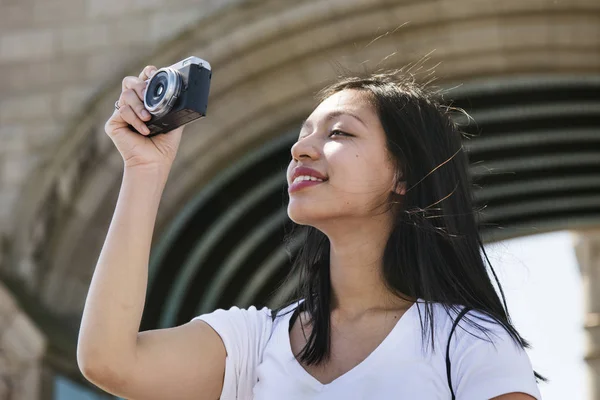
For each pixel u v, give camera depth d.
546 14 10.48
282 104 11.00
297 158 2.56
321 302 2.55
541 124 13.21
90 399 11.16
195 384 2.52
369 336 2.44
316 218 2.51
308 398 2.35
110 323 2.40
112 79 11.39
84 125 11.32
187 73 2.48
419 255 2.51
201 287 13.86
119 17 11.49
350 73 2.88
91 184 11.19
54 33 11.69
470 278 2.52
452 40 10.59
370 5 10.41
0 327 10.52
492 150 14.21
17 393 10.35
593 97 11.97
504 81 10.95
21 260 11.09
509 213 15.88
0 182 11.36
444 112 2.72
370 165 2.52
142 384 2.45
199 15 11.12
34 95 11.57
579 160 14.36
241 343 2.56
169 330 2.53
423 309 2.41
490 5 10.40
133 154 2.56
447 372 2.30
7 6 11.87
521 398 2.22
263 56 10.81
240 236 13.59
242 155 11.37
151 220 2.52
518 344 2.33
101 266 2.45
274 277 15.34
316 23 10.57
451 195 2.60
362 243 2.53
